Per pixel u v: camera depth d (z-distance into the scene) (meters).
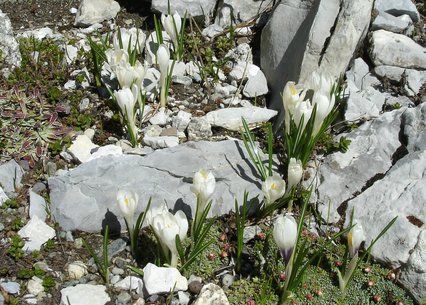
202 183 0.72
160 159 0.81
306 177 0.83
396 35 0.98
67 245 0.76
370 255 0.75
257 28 1.05
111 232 0.78
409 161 0.80
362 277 0.74
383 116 0.87
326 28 0.91
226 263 0.76
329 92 0.82
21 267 0.73
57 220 0.78
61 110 0.90
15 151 0.85
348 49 0.90
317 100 0.79
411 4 1.05
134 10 1.09
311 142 0.82
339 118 0.90
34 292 0.71
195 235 0.75
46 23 1.08
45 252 0.75
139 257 0.76
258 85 0.96
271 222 0.80
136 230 0.74
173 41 0.97
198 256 0.76
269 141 0.81
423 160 0.80
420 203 0.76
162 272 0.71
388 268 0.75
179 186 0.80
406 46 0.96
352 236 0.69
